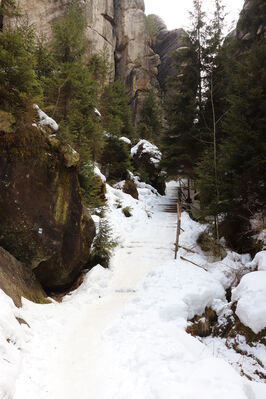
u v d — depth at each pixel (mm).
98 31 32125
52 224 6594
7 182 5996
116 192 15703
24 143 6371
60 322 5207
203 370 3326
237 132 9086
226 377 3184
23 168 6254
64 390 3326
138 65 37875
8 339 3746
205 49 14891
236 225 9633
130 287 7227
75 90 11922
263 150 8484
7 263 5445
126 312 5543
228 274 7406
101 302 6465
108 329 4941
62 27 13391
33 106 7277
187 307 5504
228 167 9398
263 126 8656
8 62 6488
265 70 9188
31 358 3826
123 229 12148
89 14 30406
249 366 4156
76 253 7305
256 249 8414
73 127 10797
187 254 9281
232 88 12344
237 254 8805
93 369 3789
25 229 6102
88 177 10180
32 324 4730
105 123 18812
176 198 20891
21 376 3314
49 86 11375
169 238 11195
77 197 7594
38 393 3174
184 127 15062
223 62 13953
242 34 12328
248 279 5496
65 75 11641
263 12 10523
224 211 9383
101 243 8562
